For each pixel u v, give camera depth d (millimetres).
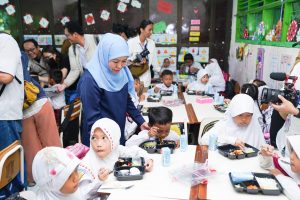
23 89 1742
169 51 5012
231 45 4801
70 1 4812
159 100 3217
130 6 4816
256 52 3523
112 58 1661
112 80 1750
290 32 2617
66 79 3068
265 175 1341
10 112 1667
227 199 1182
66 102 3113
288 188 1198
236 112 1846
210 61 4496
